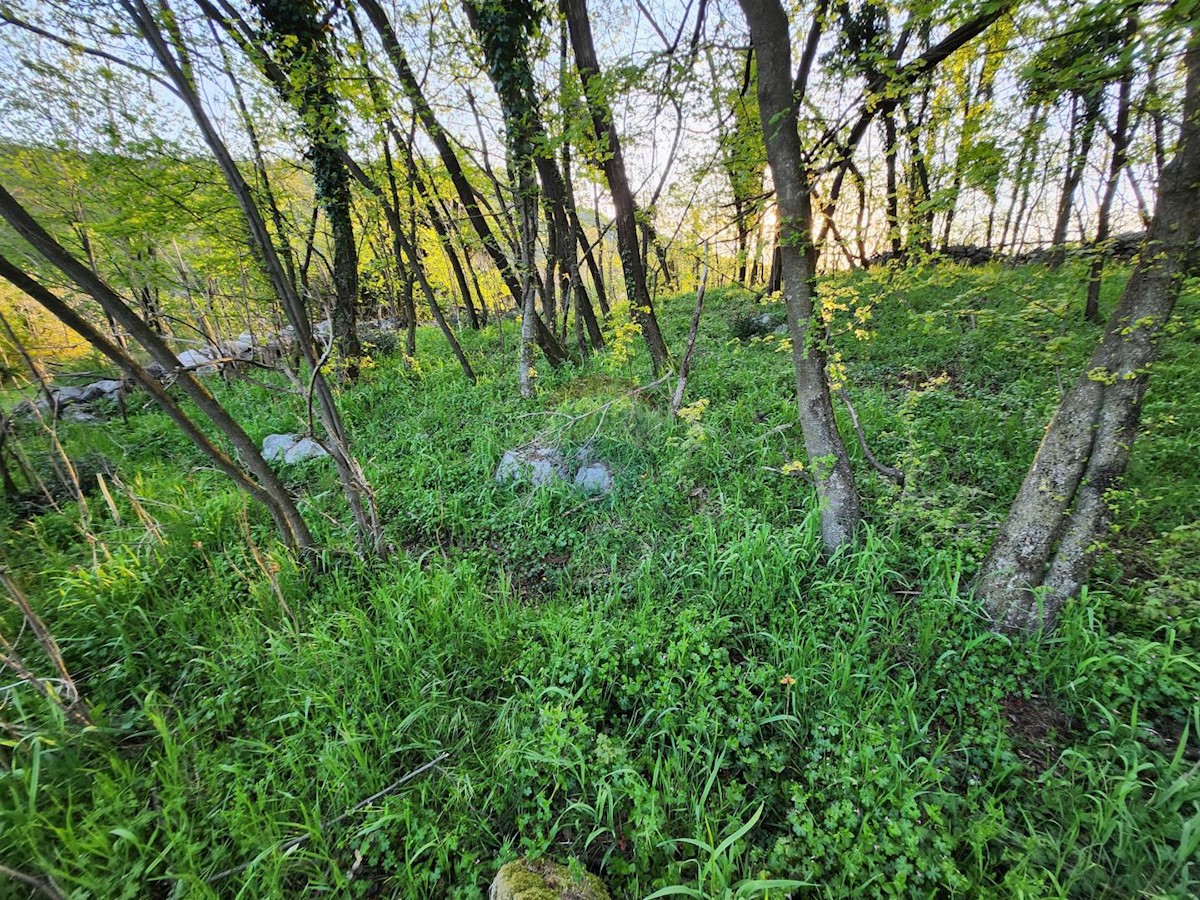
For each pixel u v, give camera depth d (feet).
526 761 7.52
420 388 25.55
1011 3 7.91
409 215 24.38
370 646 9.46
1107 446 8.34
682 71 14.15
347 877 6.40
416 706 8.50
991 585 9.51
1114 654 8.06
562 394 20.47
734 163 14.55
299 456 18.95
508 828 7.08
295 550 12.27
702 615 9.96
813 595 10.53
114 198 19.65
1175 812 6.34
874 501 12.91
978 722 7.88
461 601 10.67
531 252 21.27
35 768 6.79
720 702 8.23
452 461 17.49
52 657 7.86
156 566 11.78
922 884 5.80
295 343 29.73
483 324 45.06
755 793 7.10
